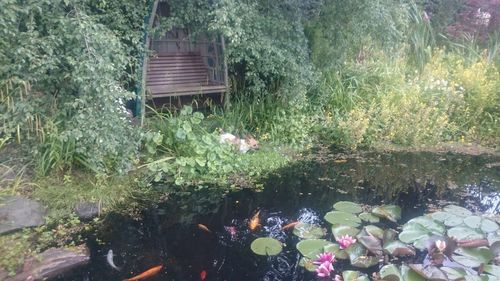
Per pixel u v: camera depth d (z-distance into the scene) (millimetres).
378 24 4891
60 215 3121
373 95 5484
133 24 4074
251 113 4797
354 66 5781
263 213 3467
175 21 4191
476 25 7039
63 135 3135
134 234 3096
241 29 3863
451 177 4258
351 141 4910
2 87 3180
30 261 2584
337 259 2760
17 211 2951
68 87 3346
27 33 3049
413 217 3365
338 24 4852
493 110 5496
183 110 4238
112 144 3285
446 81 5609
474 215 3303
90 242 2941
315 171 4297
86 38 3119
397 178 4207
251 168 4137
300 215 3424
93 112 3148
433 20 7031
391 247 2793
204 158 3953
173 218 3352
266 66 4344
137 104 4238
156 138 3859
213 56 4895
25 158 3291
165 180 3801
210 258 2844
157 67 4730
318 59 5211
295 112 4891
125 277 2584
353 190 3906
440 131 5094
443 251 2754
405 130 5074
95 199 3299
